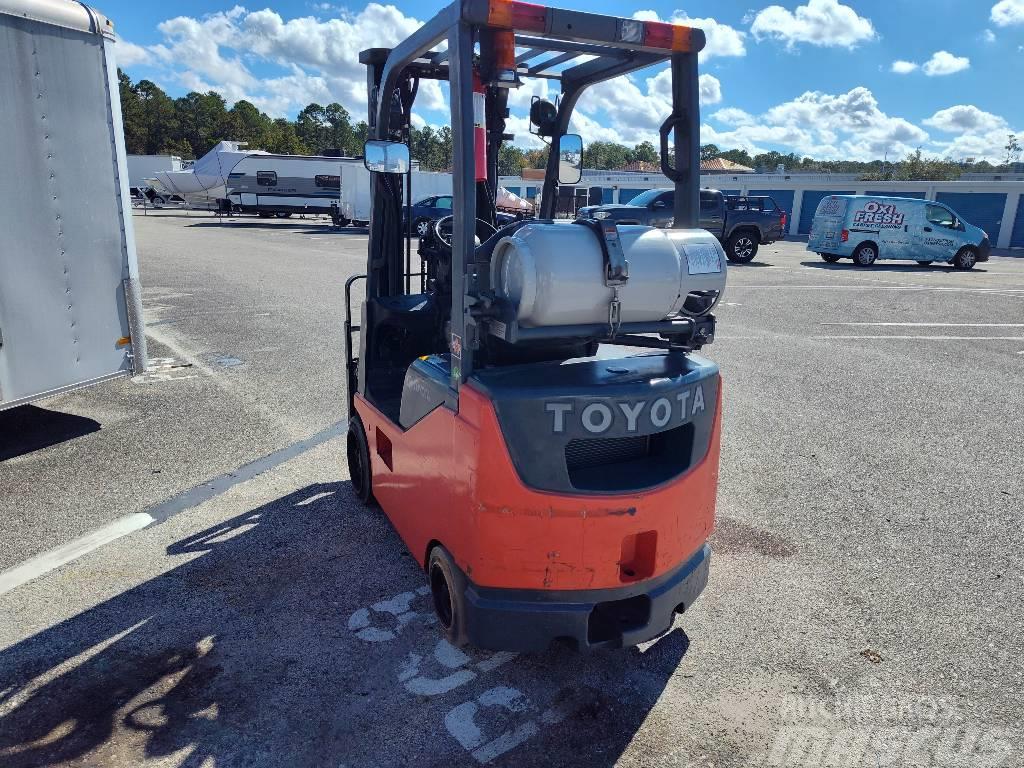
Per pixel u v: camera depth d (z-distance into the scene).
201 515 4.49
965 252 19.52
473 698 2.89
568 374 2.75
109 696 2.87
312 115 142.25
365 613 3.46
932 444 5.91
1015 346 9.69
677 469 2.90
